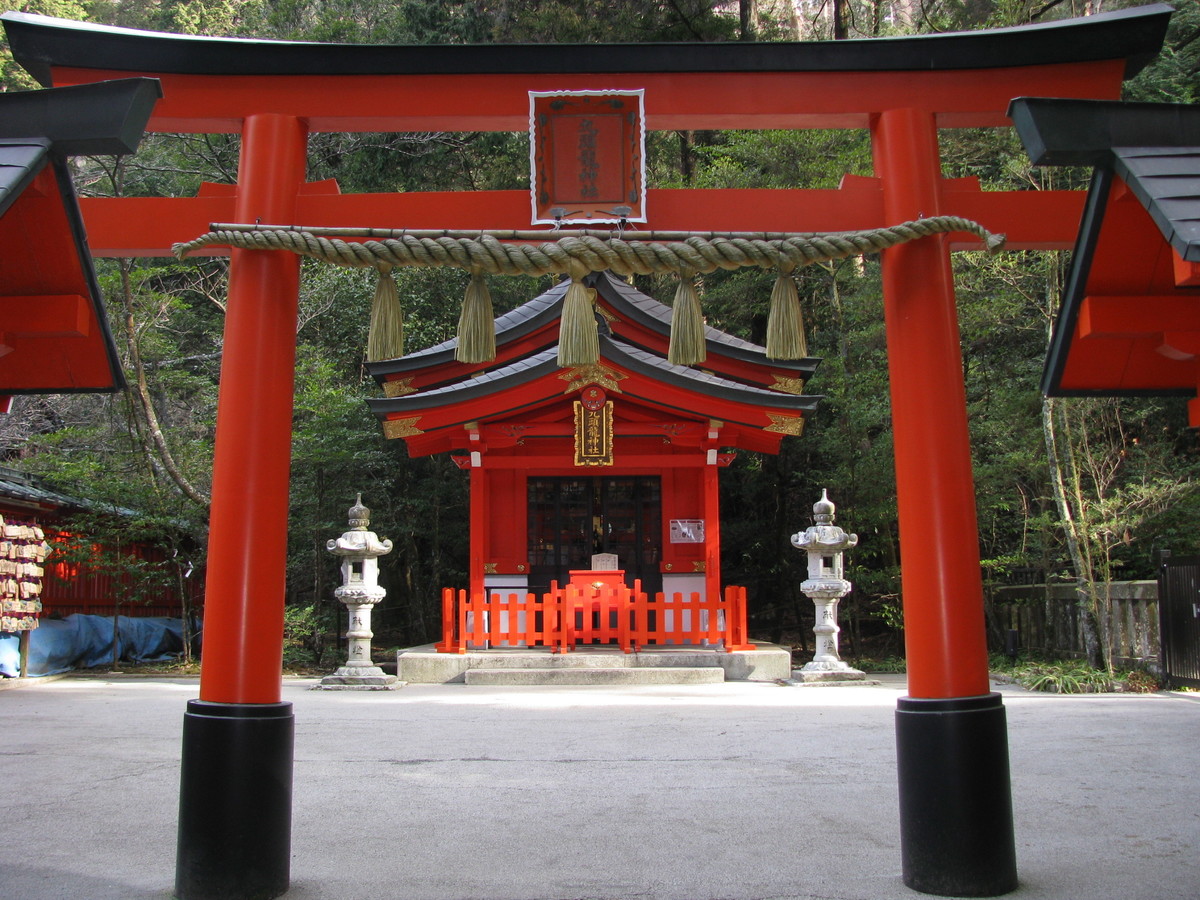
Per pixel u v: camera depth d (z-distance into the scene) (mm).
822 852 4285
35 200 3785
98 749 6996
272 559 3834
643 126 3938
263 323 3906
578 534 14695
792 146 17234
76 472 14125
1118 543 12555
